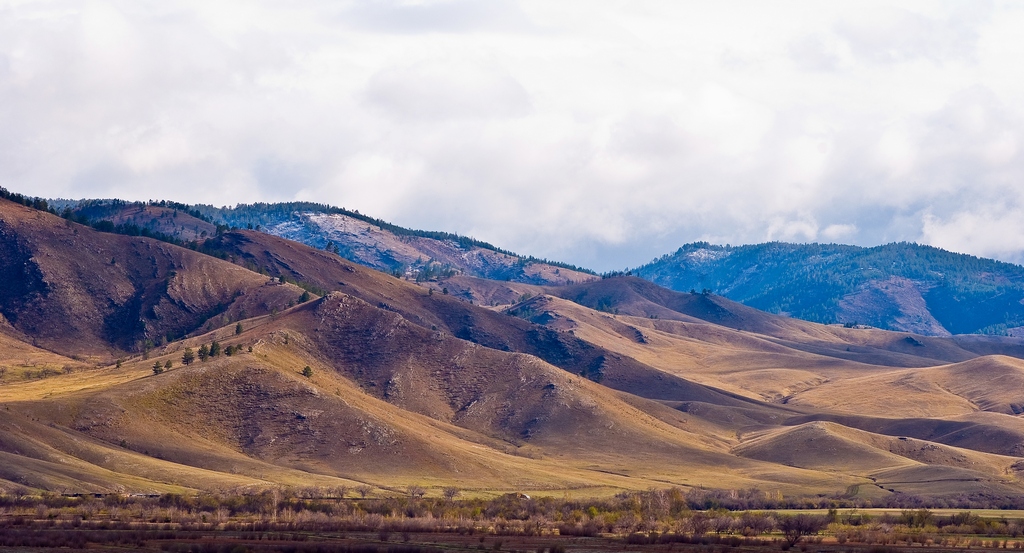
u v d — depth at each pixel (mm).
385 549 146125
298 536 164750
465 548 152250
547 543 163500
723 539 171875
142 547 145500
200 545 145375
